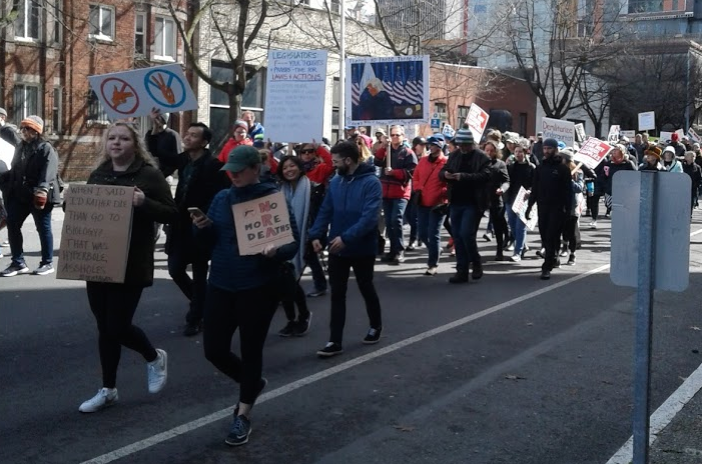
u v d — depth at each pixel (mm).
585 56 38344
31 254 12891
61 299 9555
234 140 11070
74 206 5578
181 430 5586
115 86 8805
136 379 6684
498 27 34469
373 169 7473
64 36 28750
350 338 8141
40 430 5531
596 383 6809
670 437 5684
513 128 45406
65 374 6777
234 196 5309
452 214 11344
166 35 30781
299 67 10180
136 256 5672
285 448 5328
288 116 10250
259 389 5430
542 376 6980
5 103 27578
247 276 5223
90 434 5477
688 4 73750
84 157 29812
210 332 5355
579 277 12070
